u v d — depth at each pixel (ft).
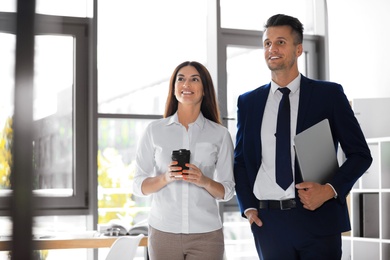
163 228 7.63
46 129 13.60
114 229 11.63
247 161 7.76
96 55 14.05
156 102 14.99
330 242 7.36
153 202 7.86
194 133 7.96
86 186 13.89
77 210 13.76
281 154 7.47
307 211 7.34
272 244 7.48
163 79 15.10
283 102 7.60
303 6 16.56
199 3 15.55
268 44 7.68
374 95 14.98
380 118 14.10
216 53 15.19
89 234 11.66
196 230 7.61
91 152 13.88
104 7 14.58
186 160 7.32
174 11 15.30
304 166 7.00
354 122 7.53
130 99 14.70
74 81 14.03
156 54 15.06
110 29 14.64
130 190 16.29
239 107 8.14
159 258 7.65
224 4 15.55
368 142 13.30
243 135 7.90
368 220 13.34
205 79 8.12
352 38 15.67
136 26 14.90
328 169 7.43
